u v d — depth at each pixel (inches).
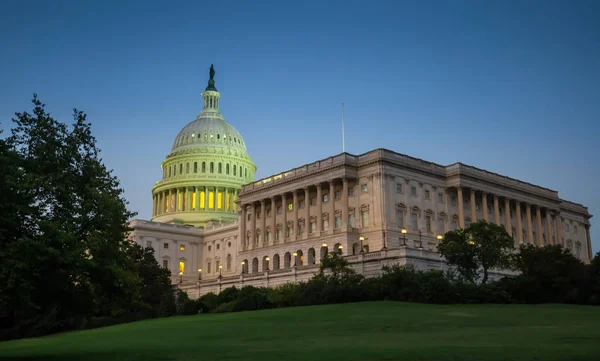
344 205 4055.1
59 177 1428.4
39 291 1391.5
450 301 2541.8
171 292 3732.8
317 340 1473.9
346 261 2999.5
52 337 2400.3
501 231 2950.3
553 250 2942.9
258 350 1251.8
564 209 5428.2
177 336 1792.6
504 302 2628.0
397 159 4082.2
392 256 3019.2
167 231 6028.5
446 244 2970.0
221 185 6894.7
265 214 4702.3
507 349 1112.8
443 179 4315.9
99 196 1461.6
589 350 1075.9
